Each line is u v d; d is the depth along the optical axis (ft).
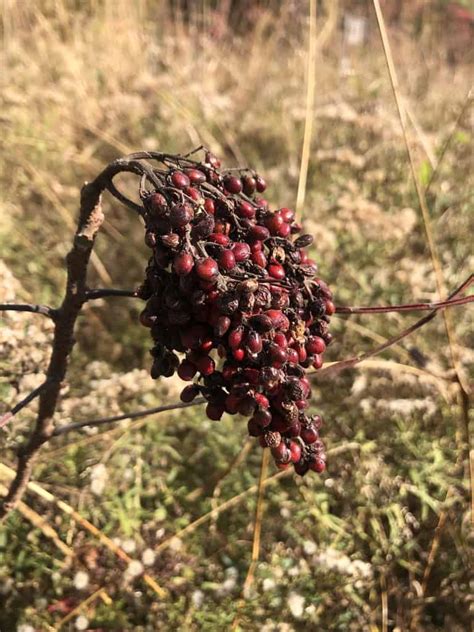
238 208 0.47
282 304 0.44
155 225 0.45
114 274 1.23
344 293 1.12
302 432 0.47
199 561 0.85
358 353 1.07
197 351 0.46
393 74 0.91
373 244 1.19
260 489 0.86
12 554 0.83
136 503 0.87
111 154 1.40
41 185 1.23
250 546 0.87
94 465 0.89
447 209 1.25
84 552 0.82
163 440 0.96
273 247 0.47
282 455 0.46
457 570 0.86
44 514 0.85
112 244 1.27
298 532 0.88
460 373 0.97
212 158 0.51
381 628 0.84
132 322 1.19
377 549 0.86
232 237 0.47
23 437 0.86
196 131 1.43
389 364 0.92
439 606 0.86
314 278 0.50
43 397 0.65
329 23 1.87
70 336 0.62
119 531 0.85
